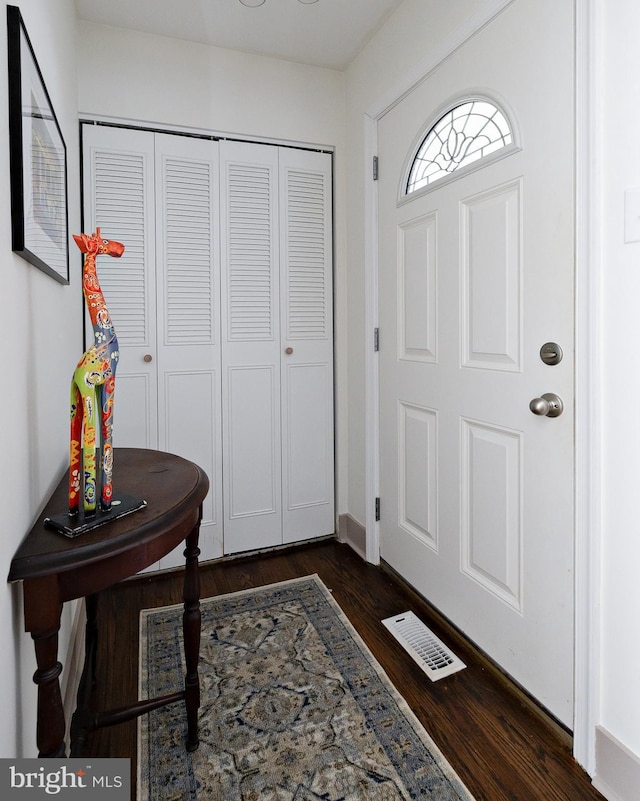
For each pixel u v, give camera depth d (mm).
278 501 2625
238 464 2525
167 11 2055
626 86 1113
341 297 2645
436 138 1879
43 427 1110
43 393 1118
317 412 2682
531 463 1462
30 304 983
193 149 2328
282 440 2609
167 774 1273
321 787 1236
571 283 1301
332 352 2695
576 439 1279
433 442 1959
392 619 1958
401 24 2016
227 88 2348
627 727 1183
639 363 1121
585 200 1217
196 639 1327
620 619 1190
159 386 2340
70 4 1831
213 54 2318
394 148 2139
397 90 2055
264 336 2533
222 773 1277
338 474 2719
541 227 1388
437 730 1411
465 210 1702
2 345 759
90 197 2166
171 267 2322
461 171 1699
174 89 2256
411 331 2070
